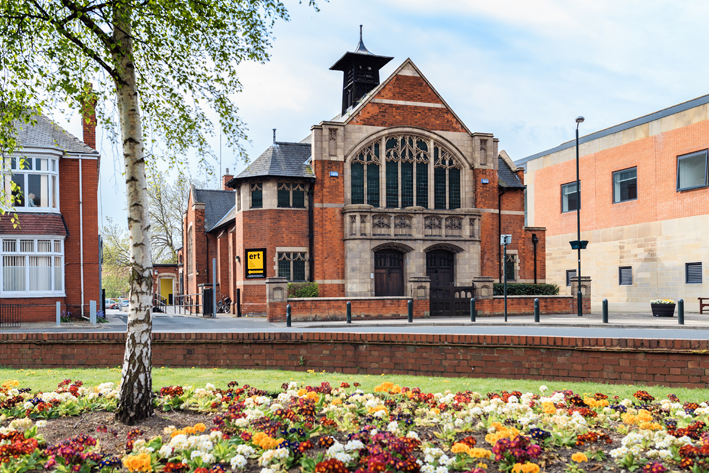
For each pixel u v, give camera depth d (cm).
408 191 3136
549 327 1995
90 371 1089
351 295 2902
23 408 671
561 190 4031
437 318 2553
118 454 532
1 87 856
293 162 3061
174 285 5200
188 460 496
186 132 994
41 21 827
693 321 2192
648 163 3294
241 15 907
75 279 2580
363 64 3659
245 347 1155
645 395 721
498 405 646
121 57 727
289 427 581
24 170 2466
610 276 3566
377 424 596
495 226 3291
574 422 566
